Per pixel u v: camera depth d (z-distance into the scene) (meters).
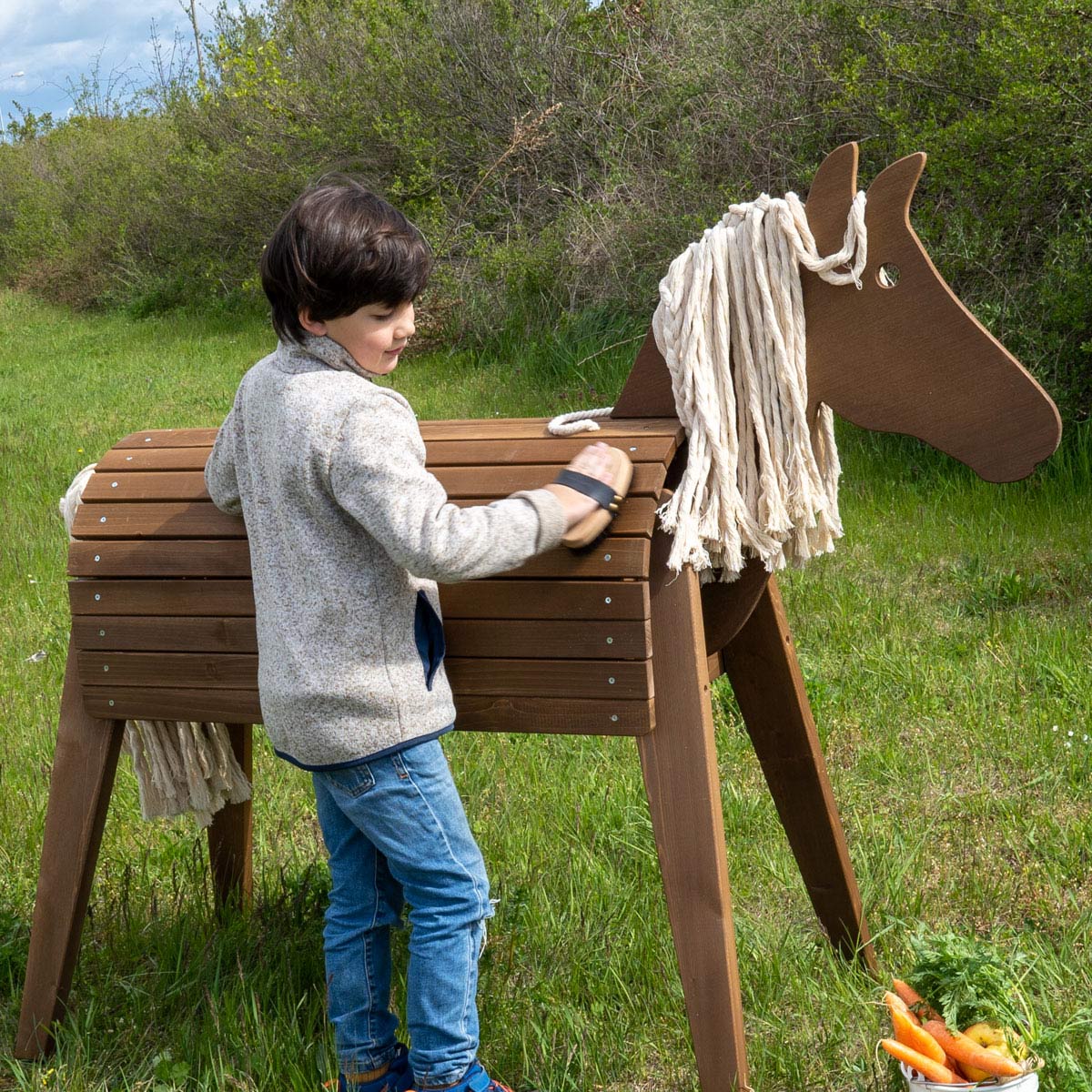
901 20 7.77
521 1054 2.31
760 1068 2.26
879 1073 2.21
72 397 11.56
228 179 15.70
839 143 8.70
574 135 11.98
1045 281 6.44
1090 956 2.51
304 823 3.43
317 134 14.24
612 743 3.74
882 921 2.73
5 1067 2.40
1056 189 6.72
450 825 1.97
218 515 2.23
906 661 4.20
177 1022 2.49
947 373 1.96
